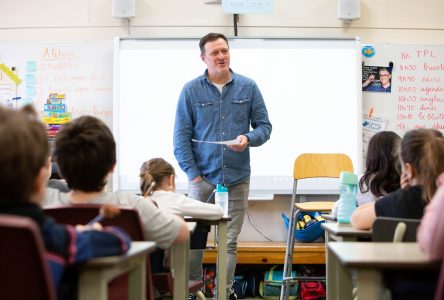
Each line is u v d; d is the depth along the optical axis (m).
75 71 4.85
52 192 1.76
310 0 4.93
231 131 3.64
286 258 4.02
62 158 1.65
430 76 4.90
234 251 3.61
